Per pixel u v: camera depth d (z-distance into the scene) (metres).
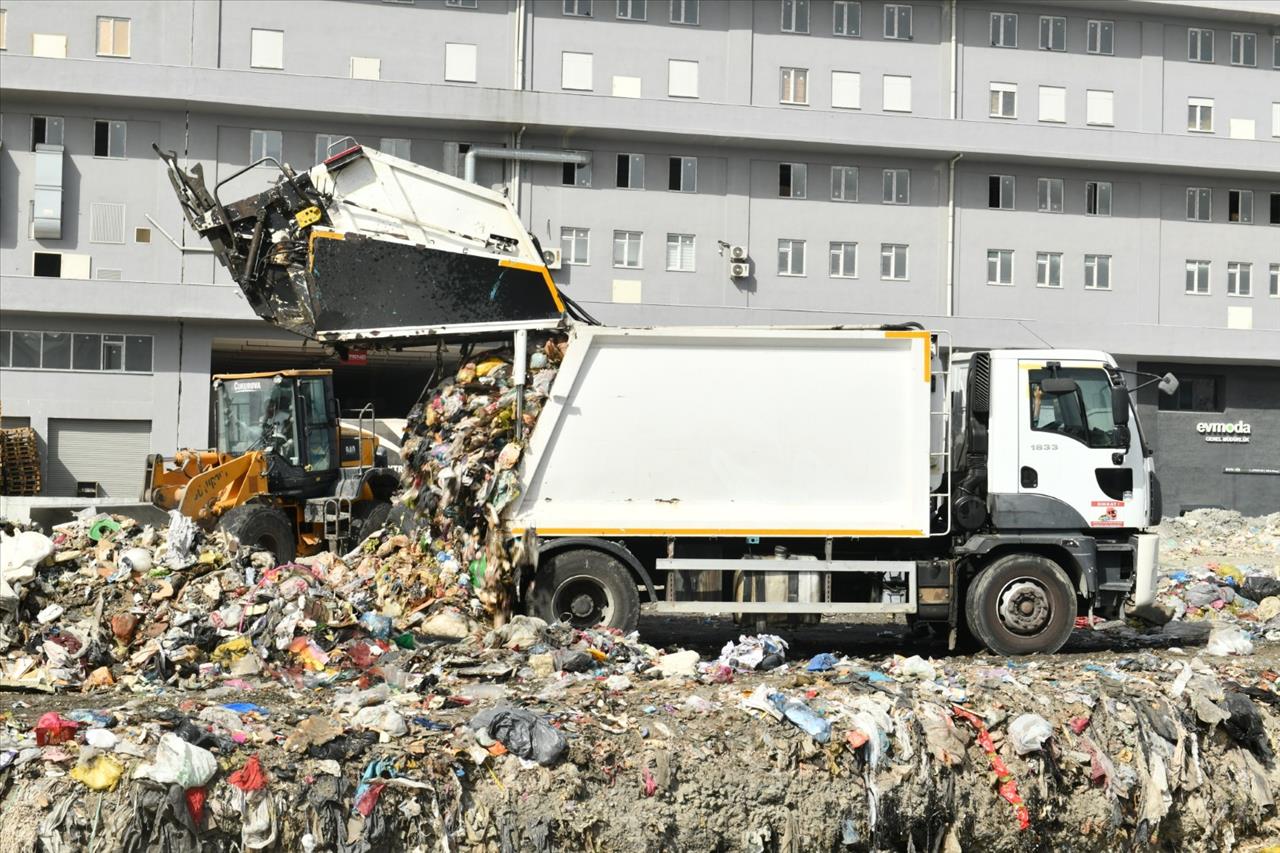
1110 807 8.88
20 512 19.80
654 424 11.84
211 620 10.06
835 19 39.47
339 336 12.62
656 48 38.72
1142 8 40.25
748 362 11.89
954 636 12.07
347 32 37.22
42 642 9.61
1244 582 16.36
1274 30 41.53
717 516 11.85
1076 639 13.56
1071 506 12.32
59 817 6.74
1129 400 12.45
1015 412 12.34
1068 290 40.38
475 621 11.48
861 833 8.18
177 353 35.75
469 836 7.30
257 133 36.22
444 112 35.88
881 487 11.97
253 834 6.89
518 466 11.75
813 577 11.95
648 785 7.81
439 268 12.57
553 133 37.34
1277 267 41.50
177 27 36.31
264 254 12.92
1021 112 40.28
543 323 12.30
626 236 38.19
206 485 16.80
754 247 38.72
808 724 8.41
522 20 37.81
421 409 12.70
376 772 7.32
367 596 11.83
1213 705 9.80
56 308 34.56
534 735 7.80
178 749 7.00
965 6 39.97
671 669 10.23
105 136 35.78
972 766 8.73
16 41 35.78
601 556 11.70
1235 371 40.84
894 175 39.44
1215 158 39.66
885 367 11.97
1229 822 9.45
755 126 37.38
